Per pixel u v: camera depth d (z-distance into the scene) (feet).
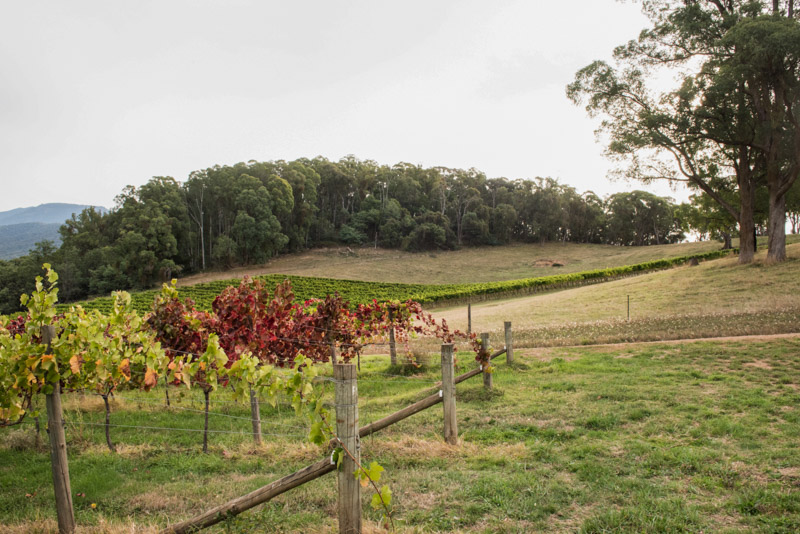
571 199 353.72
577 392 31.09
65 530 13.98
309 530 14.26
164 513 16.10
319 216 355.77
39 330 16.61
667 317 68.33
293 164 331.36
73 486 18.63
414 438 23.16
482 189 409.49
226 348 29.63
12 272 240.94
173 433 26.61
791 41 76.74
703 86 92.43
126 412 31.17
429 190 391.65
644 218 357.00
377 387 37.47
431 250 322.96
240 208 270.05
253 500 13.00
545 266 271.49
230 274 246.47
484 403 29.96
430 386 36.06
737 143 94.48
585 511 15.26
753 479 16.76
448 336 47.75
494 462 19.70
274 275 205.57
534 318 87.04
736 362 37.35
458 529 14.23
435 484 17.48
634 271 176.24
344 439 12.40
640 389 30.48
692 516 14.23
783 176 98.43
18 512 16.61
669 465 18.51
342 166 383.45
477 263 286.66
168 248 243.60
